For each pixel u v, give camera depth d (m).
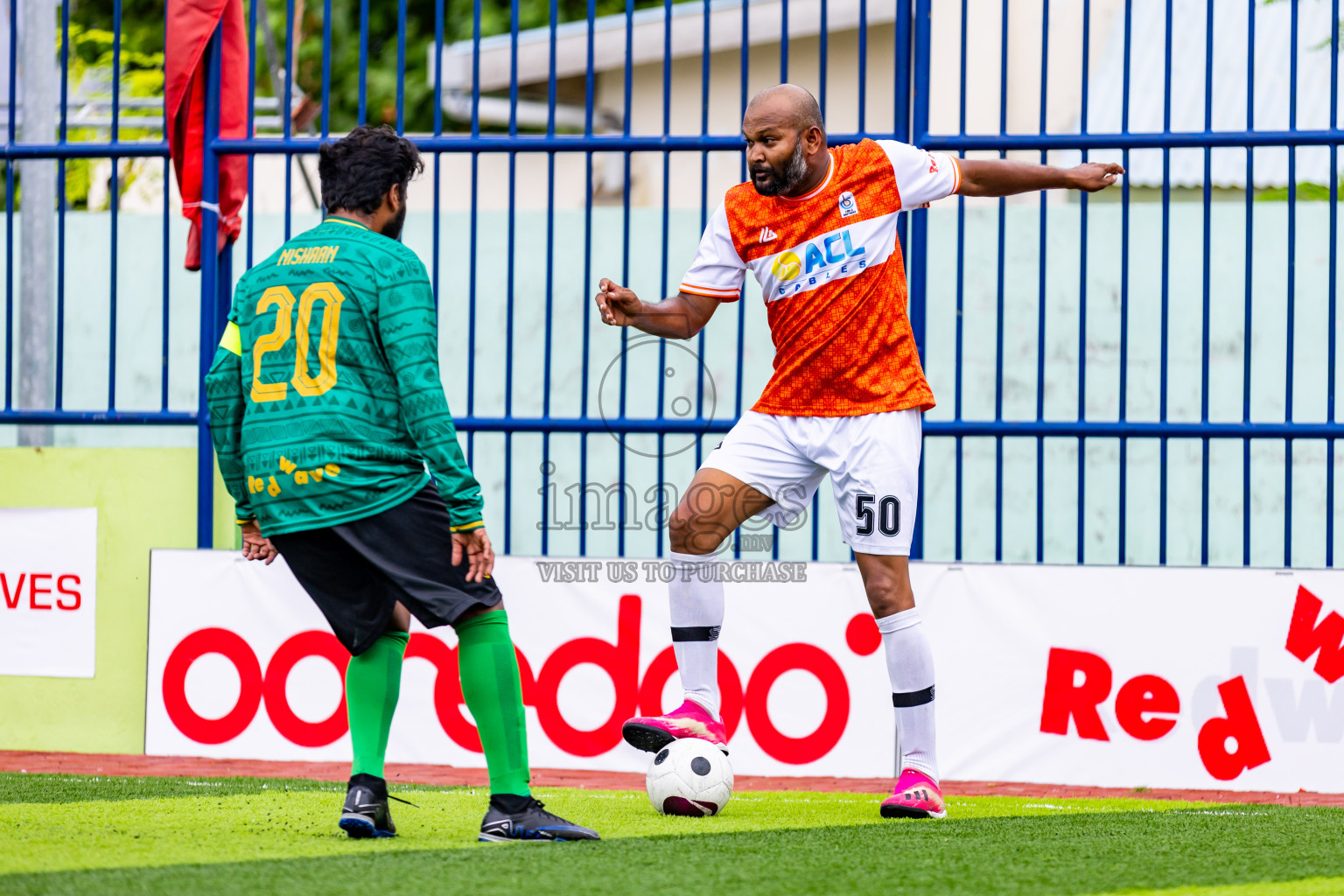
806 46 37.00
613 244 26.42
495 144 17.84
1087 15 17.05
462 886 9.14
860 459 13.43
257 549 11.75
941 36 33.47
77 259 27.22
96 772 16.28
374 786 11.00
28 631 18.30
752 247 13.68
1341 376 24.36
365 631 10.98
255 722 17.30
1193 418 24.91
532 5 50.47
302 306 10.72
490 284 26.81
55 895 8.75
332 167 11.18
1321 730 15.73
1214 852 11.09
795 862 10.31
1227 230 24.78
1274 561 24.88
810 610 16.67
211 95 18.27
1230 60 29.62
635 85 38.69
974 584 16.50
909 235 17.47
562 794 14.77
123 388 27.09
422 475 10.84
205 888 8.98
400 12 17.75
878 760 16.45
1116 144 16.88
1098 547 25.67
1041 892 9.32
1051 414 25.58
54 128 22.89
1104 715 16.16
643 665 16.81
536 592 17.08
